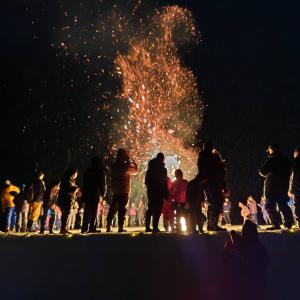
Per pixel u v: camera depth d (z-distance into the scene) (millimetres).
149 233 9172
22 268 7035
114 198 10500
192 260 7164
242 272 5918
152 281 6723
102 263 7105
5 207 14070
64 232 10812
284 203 9773
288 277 7082
